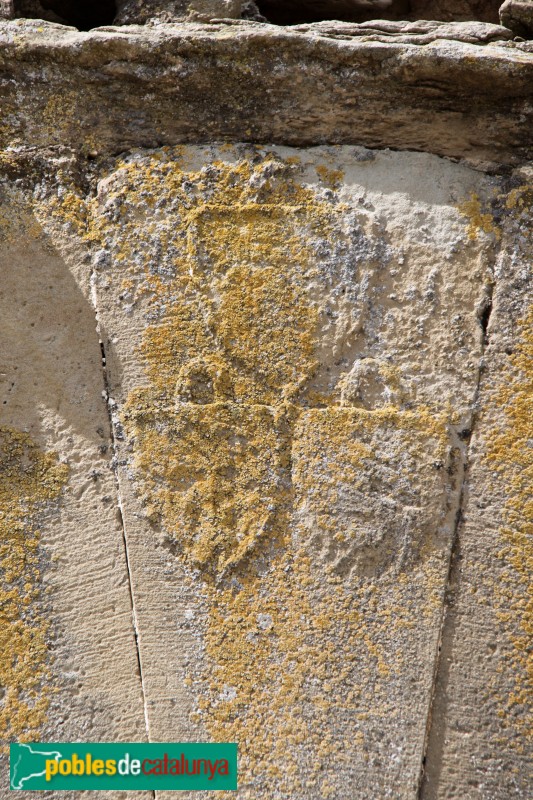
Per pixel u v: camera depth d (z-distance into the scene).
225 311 1.92
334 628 1.88
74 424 1.92
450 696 1.87
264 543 1.90
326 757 1.85
